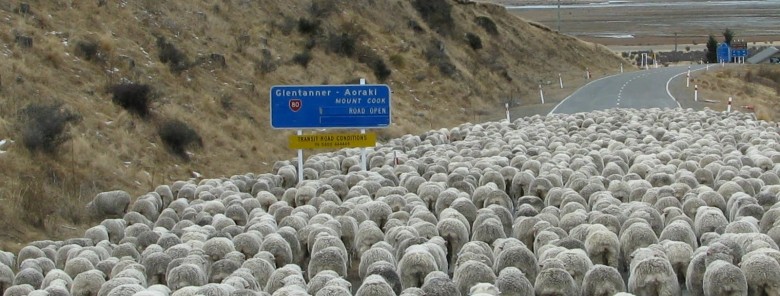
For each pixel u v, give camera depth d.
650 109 64.25
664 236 27.38
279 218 32.50
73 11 56.22
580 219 29.36
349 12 82.38
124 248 28.06
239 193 36.34
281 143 56.06
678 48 162.25
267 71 64.88
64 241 30.59
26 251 28.53
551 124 56.22
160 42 58.81
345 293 21.52
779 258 24.03
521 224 29.34
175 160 47.56
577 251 24.88
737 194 32.44
